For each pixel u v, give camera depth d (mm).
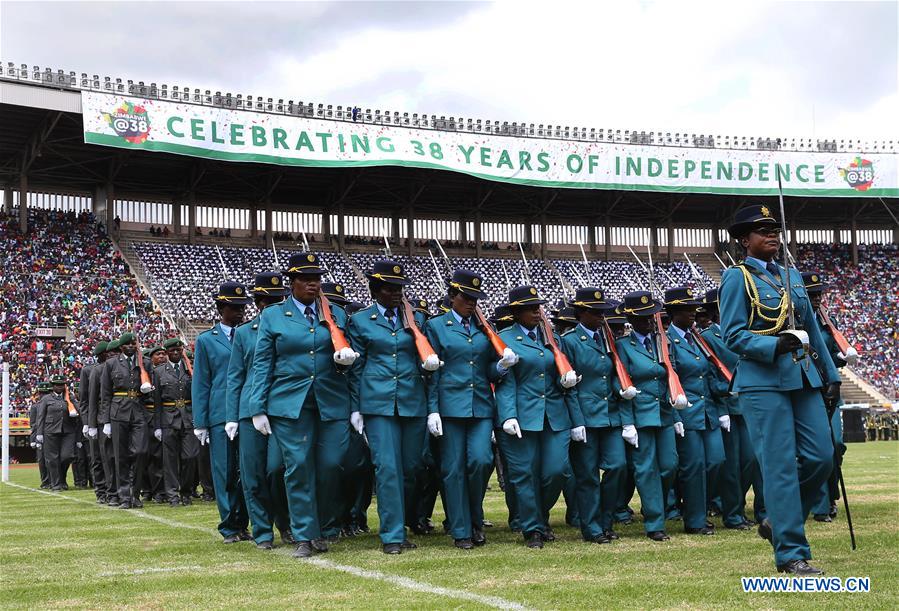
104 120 33531
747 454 10039
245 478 8867
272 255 41906
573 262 47531
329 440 8414
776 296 6793
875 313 46000
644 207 48469
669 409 9180
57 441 18688
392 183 43250
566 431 8656
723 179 43531
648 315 9250
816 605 5512
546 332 8930
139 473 13766
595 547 8344
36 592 6574
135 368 13891
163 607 5961
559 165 41531
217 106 35781
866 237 51438
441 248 45906
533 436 8578
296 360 8289
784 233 6680
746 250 7211
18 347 32719
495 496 14281
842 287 47531
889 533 8641
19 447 31812
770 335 6719
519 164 40875
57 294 35500
